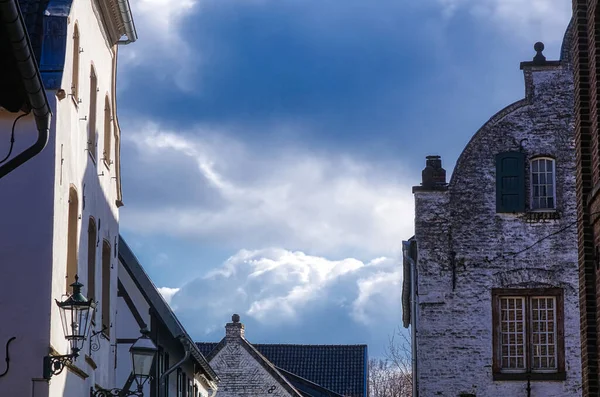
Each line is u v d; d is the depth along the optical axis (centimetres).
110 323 2442
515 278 3120
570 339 3078
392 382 8712
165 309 2884
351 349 6838
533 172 3178
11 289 1778
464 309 3122
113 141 2544
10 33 1167
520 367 3086
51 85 1825
